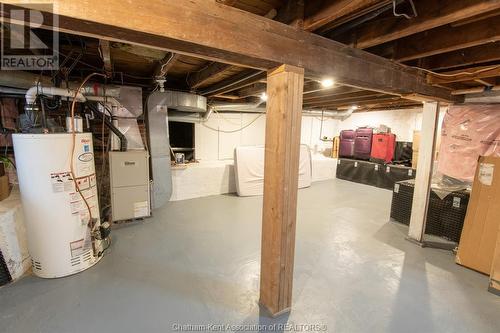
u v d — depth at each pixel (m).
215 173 4.71
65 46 2.23
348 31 1.75
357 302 1.88
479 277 2.26
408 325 1.67
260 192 4.88
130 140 3.44
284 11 1.54
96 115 3.09
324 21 1.34
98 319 1.65
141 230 3.07
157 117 3.68
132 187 3.22
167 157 3.83
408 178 5.12
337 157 6.85
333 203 4.45
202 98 3.92
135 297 1.87
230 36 1.23
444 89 2.56
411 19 1.39
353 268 2.35
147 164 3.28
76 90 2.37
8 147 2.85
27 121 2.11
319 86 3.18
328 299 1.91
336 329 1.62
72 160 2.03
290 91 1.46
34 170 1.90
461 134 2.91
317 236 3.05
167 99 3.69
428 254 2.67
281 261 1.64
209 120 5.23
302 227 3.32
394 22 1.48
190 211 3.80
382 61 1.88
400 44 1.88
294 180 1.59
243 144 5.74
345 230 3.26
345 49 1.66
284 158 1.52
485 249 2.30
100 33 1.06
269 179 1.61
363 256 2.59
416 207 2.95
